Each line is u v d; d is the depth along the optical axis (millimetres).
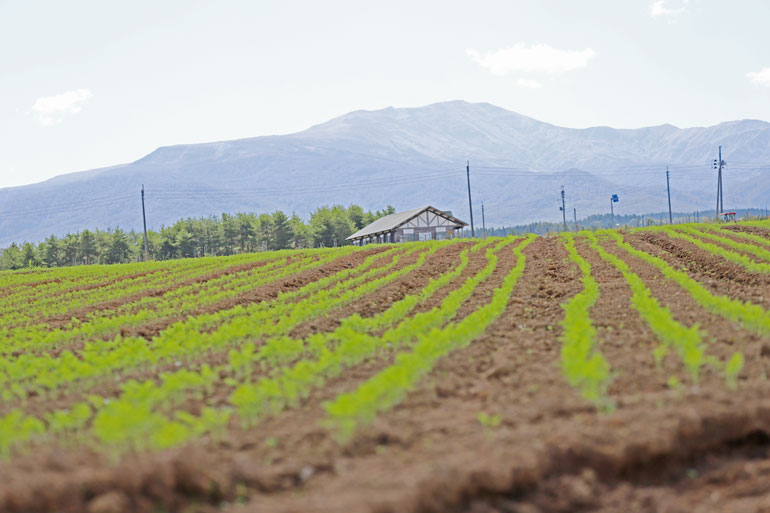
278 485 6930
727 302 14242
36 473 6852
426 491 6371
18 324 23234
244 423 8703
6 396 11359
